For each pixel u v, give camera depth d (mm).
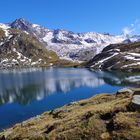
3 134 35656
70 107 44625
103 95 46594
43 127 32594
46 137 27625
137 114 26656
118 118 26062
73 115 34125
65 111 41281
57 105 78938
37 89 115250
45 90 111875
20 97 96250
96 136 25141
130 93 41906
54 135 27422
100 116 27938
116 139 23969
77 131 26312
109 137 24406
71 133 26344
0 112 71875
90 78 156750
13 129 37969
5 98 95188
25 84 134000
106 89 108438
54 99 89500
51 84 132500
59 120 33219
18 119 63250
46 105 79438
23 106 79438
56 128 29531
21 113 69938
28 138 29375
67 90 110500
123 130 24531
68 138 25969
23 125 38656
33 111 71875
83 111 34625
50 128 30531
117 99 39406
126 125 24891
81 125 27172
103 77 159375
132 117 26266
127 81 129750
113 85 119250
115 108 28531
